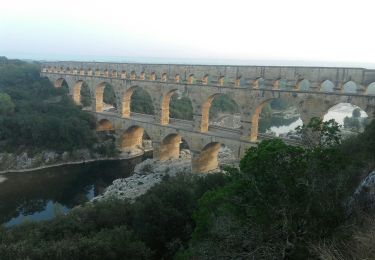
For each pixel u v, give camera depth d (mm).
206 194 33062
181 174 71875
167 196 48219
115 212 47562
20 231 41719
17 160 90938
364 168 28984
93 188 82438
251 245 21641
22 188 80000
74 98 126062
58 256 32094
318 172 23016
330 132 25828
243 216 23891
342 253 17312
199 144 81312
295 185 22359
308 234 20375
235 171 27203
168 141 92062
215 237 23891
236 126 152000
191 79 87938
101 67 117688
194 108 83188
